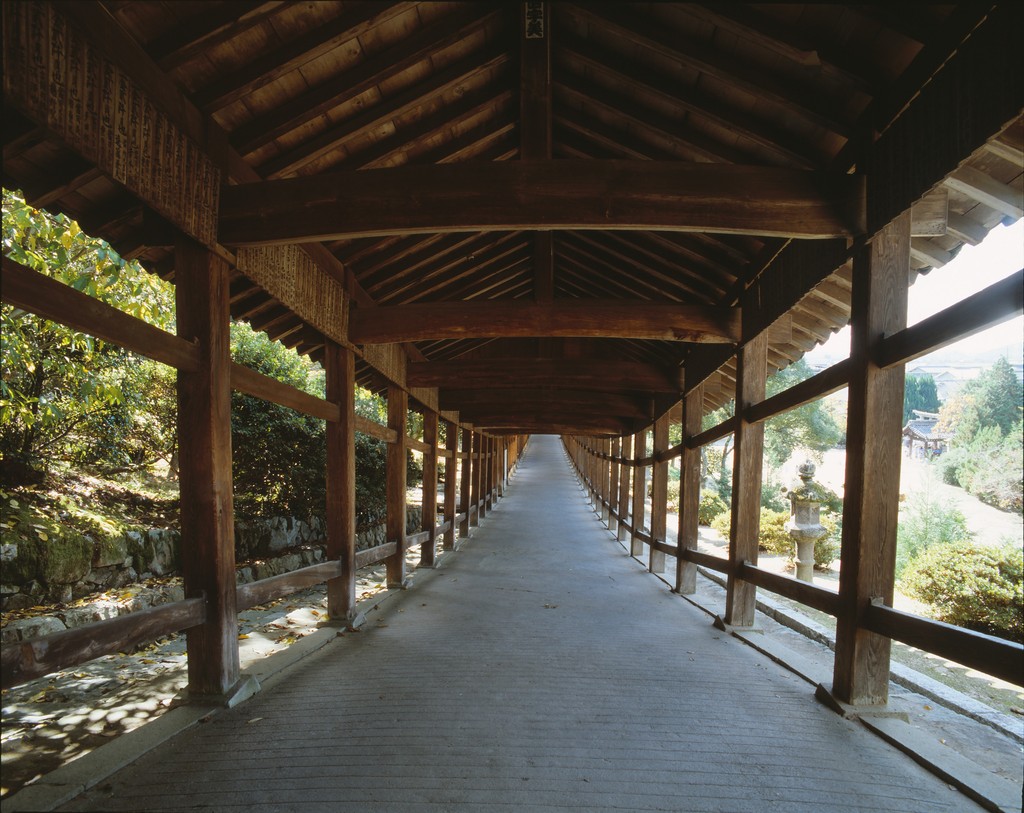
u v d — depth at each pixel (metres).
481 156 4.11
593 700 3.10
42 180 2.46
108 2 2.20
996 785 2.23
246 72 2.65
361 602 5.25
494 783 2.24
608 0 2.71
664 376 6.38
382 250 4.82
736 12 2.46
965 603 6.77
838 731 2.75
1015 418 27.42
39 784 2.12
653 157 3.61
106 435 6.26
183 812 2.02
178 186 2.55
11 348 4.48
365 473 8.79
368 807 2.07
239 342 7.16
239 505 7.44
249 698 3.03
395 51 2.84
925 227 2.85
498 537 10.46
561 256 6.09
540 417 10.42
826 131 2.97
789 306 3.74
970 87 2.09
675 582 6.88
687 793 2.20
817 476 26.28
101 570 4.78
